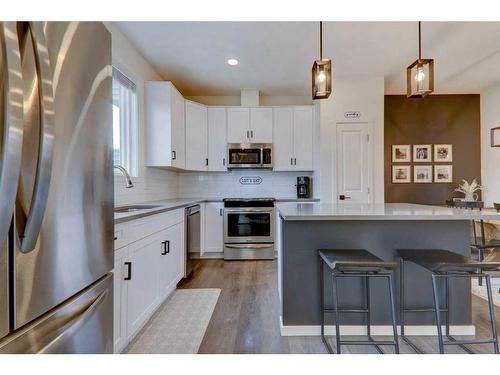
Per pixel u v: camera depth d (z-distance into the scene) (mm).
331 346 1979
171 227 2779
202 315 2447
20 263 768
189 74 4008
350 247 2160
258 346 1976
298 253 2166
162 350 1918
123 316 1787
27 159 759
